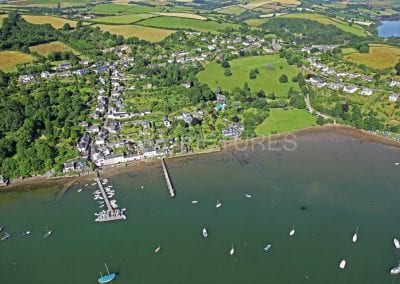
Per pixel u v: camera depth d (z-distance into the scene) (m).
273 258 184.88
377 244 191.62
